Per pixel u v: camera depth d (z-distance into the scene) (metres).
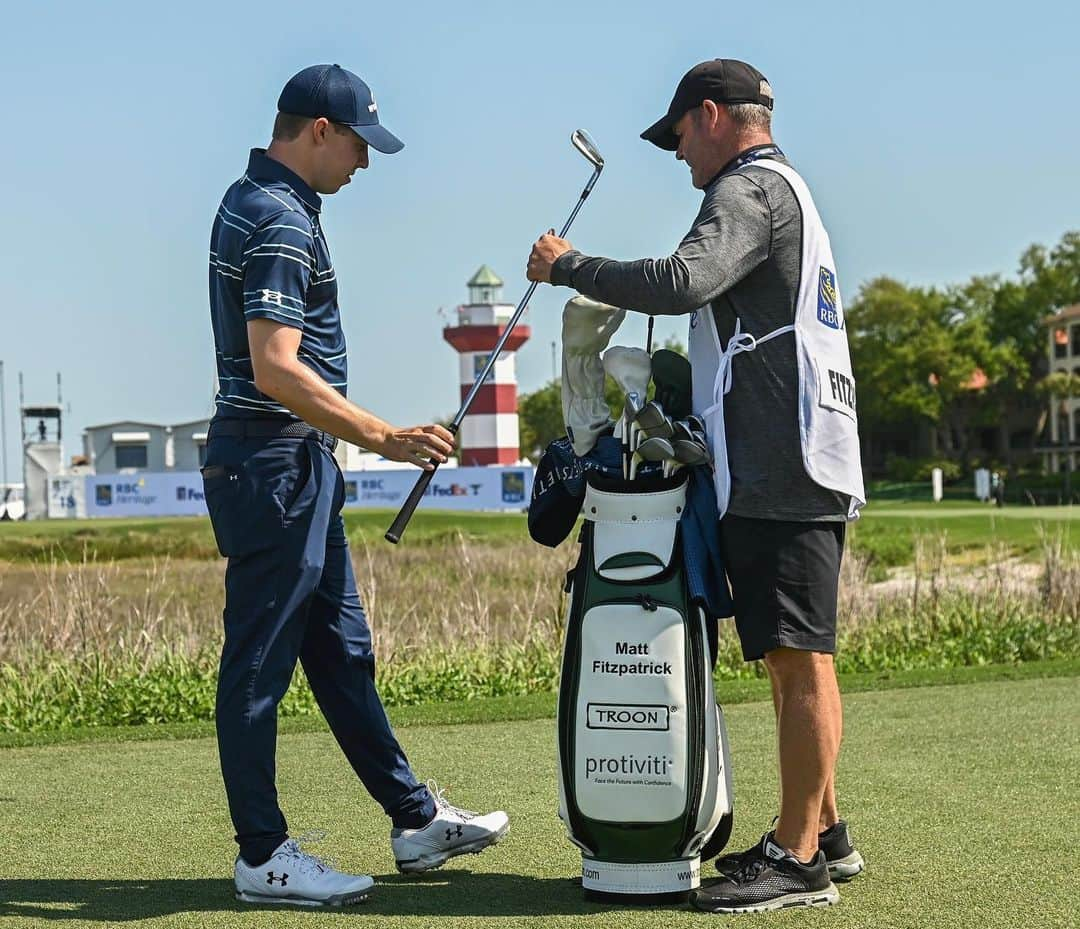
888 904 3.41
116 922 3.31
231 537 3.67
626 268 3.46
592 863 3.52
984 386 76.75
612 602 3.48
